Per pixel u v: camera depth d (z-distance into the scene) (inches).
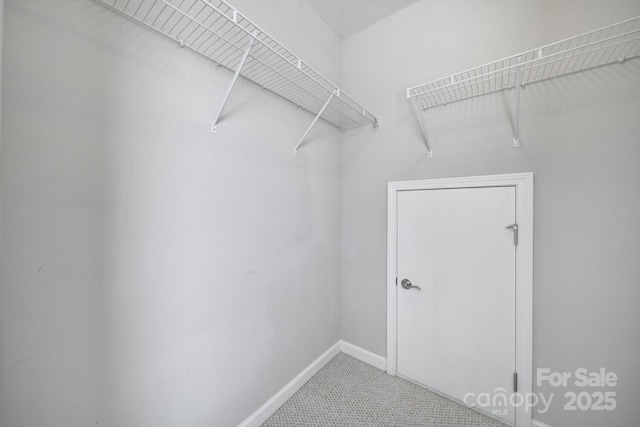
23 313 28.5
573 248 50.7
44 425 30.0
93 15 32.9
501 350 58.3
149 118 38.5
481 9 61.8
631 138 45.8
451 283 65.1
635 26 45.7
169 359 41.4
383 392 67.8
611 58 47.5
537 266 54.3
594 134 48.8
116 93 35.0
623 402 46.8
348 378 73.4
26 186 28.4
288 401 64.4
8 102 27.1
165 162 40.5
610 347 47.7
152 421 39.5
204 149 46.0
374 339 79.7
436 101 67.9
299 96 65.6
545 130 53.4
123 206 35.9
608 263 47.7
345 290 86.4
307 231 71.8
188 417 44.2
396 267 74.9
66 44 30.8
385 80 77.7
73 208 31.6
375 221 79.4
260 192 57.1
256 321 56.7
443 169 66.6
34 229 29.0
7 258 27.5
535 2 54.9
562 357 52.0
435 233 67.6
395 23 75.9
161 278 40.3
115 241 35.2
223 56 48.6
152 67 38.8
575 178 50.5
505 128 57.8
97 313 33.7
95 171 33.3
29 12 28.3
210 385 47.6
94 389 33.7
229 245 50.6
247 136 54.1
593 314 49.1
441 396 66.5
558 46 52.2
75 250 31.9
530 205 54.4
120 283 35.8
